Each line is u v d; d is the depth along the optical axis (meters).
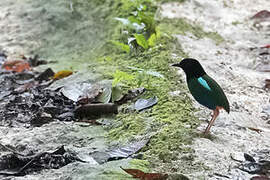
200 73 8.15
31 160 7.46
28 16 15.04
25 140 8.41
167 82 10.21
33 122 9.34
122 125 8.81
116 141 8.26
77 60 12.95
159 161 7.39
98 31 13.95
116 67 11.64
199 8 14.88
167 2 14.96
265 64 11.94
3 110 9.92
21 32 14.45
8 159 7.46
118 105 9.74
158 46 12.04
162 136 8.03
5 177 7.12
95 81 10.80
